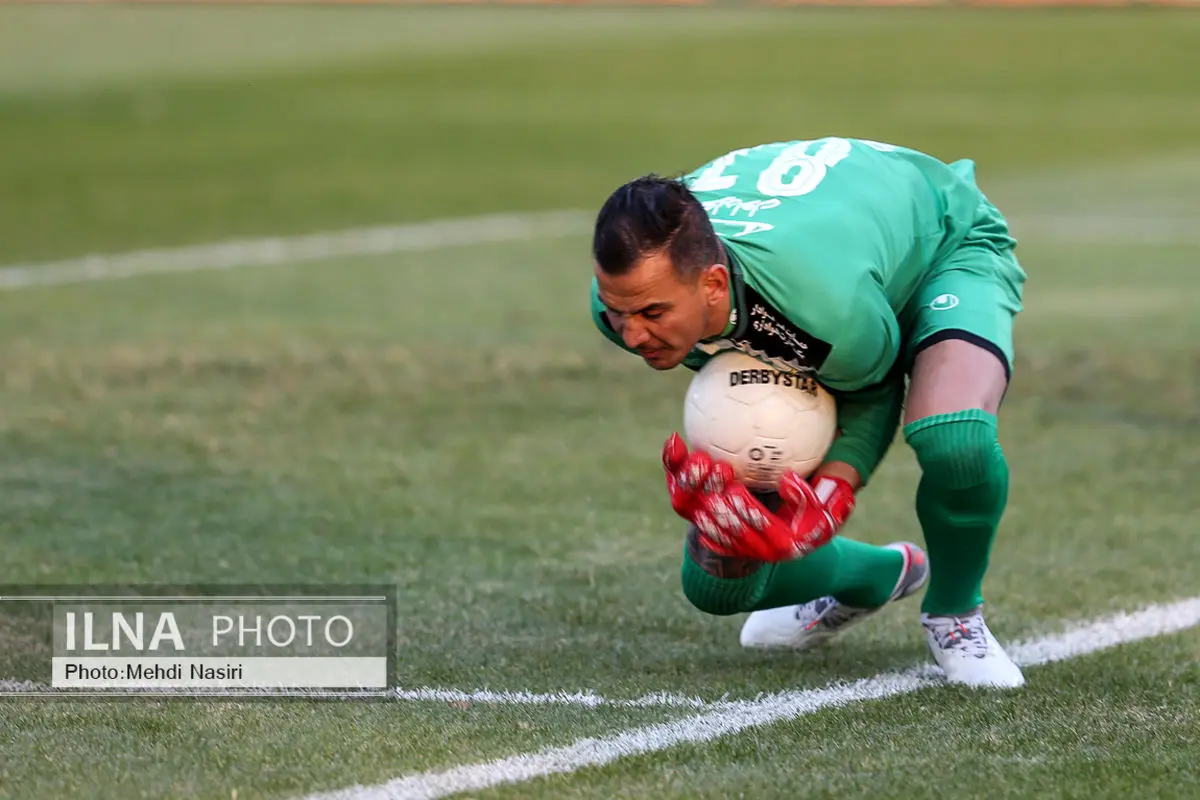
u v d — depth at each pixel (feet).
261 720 39.75
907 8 357.20
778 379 38.75
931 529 41.96
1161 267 122.52
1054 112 221.25
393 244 133.08
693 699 42.04
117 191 157.28
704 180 40.78
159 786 35.09
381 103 224.12
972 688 42.68
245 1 371.56
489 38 304.30
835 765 36.60
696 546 41.34
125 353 90.68
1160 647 46.55
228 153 182.19
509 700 41.86
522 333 97.81
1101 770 36.09
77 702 41.19
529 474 68.39
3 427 74.38
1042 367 88.48
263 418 77.25
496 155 182.60
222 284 114.21
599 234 34.40
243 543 57.93
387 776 35.83
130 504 62.75
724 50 286.66
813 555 43.11
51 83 240.53
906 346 42.19
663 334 35.24
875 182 40.65
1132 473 68.44
